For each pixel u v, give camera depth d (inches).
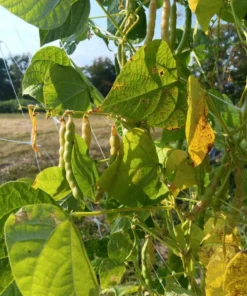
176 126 10.3
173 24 11.8
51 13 9.1
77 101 12.7
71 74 12.7
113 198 10.5
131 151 10.2
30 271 8.5
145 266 12.8
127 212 11.0
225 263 10.8
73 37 13.5
